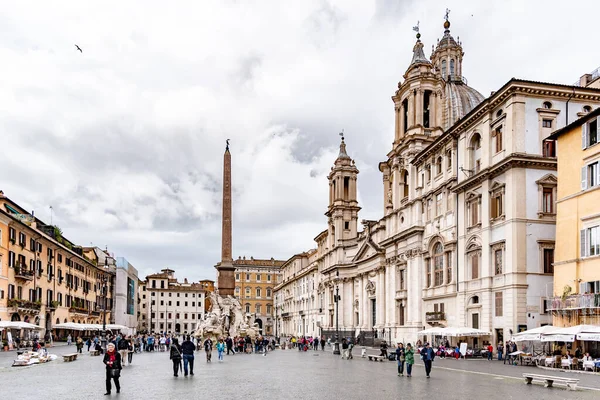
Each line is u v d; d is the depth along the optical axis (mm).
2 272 54562
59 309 73375
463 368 35281
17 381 25875
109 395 20578
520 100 44062
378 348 68688
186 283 175250
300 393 21422
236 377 28422
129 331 115812
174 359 28641
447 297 52688
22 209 72375
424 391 22328
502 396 20766
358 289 87938
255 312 162500
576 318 36469
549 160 43312
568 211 38562
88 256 99250
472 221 49000
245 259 168375
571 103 44812
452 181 52438
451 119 70938
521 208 43031
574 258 37500
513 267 42438
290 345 77938
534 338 35375
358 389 22938
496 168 44781
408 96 66188
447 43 81688
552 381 24141
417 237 59344
